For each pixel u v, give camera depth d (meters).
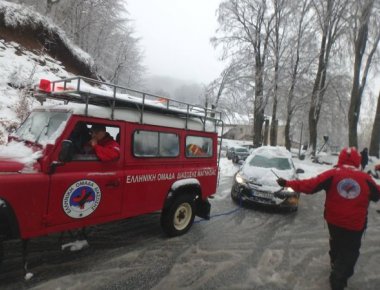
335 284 3.80
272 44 24.55
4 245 4.48
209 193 6.04
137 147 4.58
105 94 4.08
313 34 23.64
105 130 4.18
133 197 4.51
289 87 25.02
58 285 3.57
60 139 3.58
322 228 6.70
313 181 3.94
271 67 24.38
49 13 22.84
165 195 5.08
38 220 3.39
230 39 25.06
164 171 5.02
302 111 30.19
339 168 3.96
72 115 3.72
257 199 7.72
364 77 21.44
